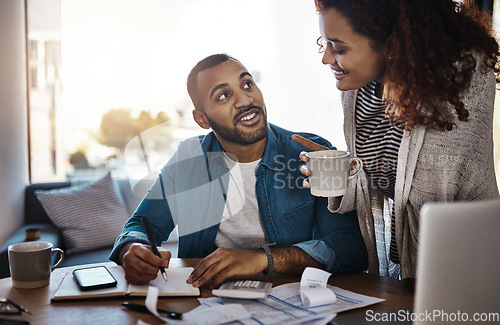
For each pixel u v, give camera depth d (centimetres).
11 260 114
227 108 151
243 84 151
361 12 111
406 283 116
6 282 119
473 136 114
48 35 316
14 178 282
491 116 117
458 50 109
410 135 118
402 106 111
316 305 100
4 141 270
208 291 111
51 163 317
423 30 108
